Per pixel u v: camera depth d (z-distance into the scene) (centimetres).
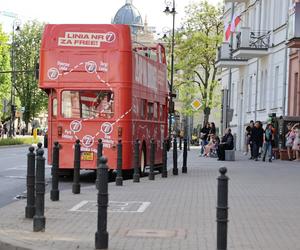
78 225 984
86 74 1814
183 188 1567
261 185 1675
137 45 1966
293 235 919
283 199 1355
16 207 1180
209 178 1898
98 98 1820
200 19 5897
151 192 1468
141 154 1989
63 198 1330
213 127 3712
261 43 3753
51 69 1828
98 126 1819
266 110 3769
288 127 3155
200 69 6769
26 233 910
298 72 3125
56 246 820
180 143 5172
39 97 8706
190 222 1023
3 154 3703
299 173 2136
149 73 2094
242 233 931
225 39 4700
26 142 5872
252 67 4247
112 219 1051
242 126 4569
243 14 4741
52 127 1841
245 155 3775
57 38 1825
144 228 964
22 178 1939
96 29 1811
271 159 2970
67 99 1833
